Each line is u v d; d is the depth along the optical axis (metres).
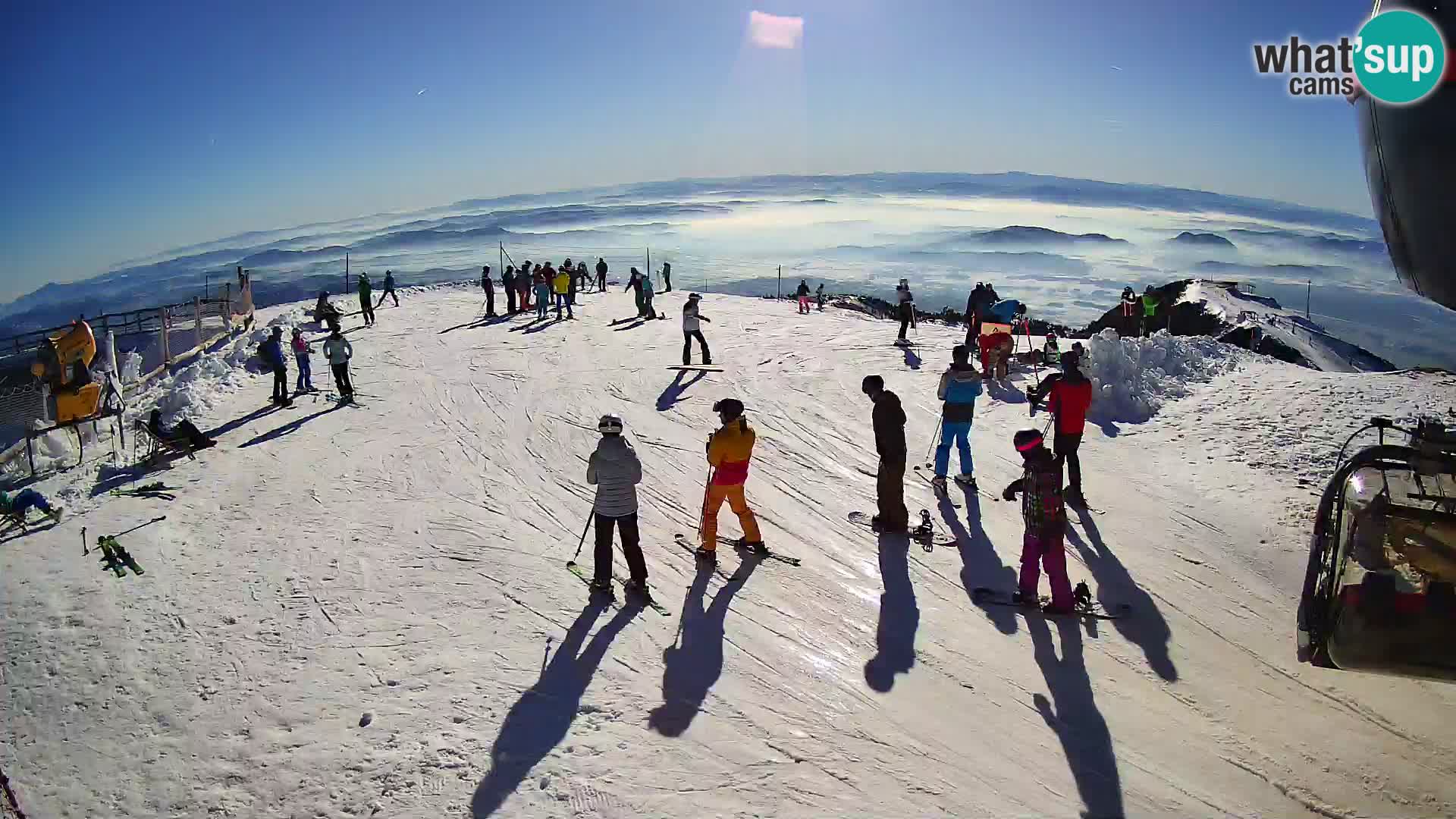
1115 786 5.34
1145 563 8.45
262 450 13.34
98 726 6.14
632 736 5.76
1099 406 13.23
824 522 9.77
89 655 7.07
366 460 12.65
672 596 7.94
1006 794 5.25
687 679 6.50
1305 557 8.38
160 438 12.98
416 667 6.68
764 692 6.32
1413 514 5.39
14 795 5.42
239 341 23.33
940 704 6.20
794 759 5.55
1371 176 5.88
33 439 13.96
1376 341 101.81
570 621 7.44
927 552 8.89
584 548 9.19
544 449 13.03
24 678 6.78
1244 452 11.01
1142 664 6.71
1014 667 6.70
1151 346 14.85
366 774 5.43
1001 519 9.74
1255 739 5.80
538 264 28.36
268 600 8.00
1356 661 5.48
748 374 17.33
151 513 10.51
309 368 19.20
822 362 18.11
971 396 10.55
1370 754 5.64
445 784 5.30
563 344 21.83
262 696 6.38
